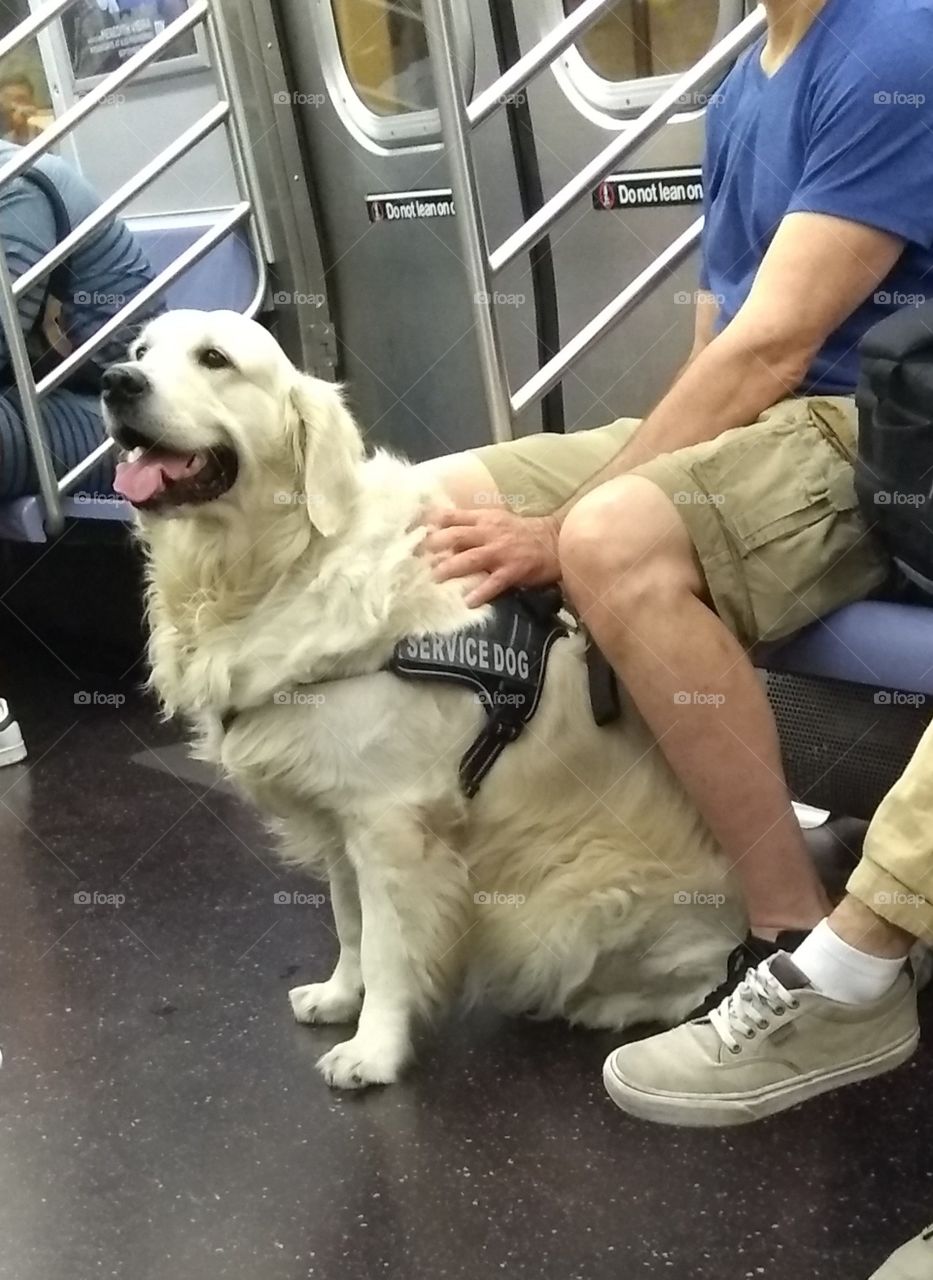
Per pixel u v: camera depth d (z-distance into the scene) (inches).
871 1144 56.1
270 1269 51.7
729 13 101.4
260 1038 69.5
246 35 133.9
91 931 83.7
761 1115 56.2
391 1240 52.6
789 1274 48.8
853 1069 55.9
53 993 76.3
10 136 167.8
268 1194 56.4
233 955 79.0
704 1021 57.9
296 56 136.3
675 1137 57.7
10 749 116.2
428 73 124.0
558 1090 62.6
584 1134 58.7
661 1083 56.3
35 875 92.9
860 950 53.4
